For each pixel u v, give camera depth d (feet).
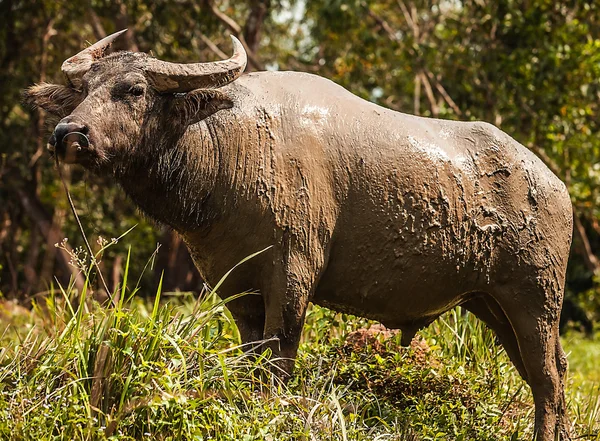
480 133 47.93
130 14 133.28
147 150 42.39
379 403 48.52
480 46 117.91
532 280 47.57
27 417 37.68
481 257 47.01
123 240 138.92
